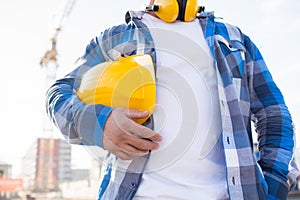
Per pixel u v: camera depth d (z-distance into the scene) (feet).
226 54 5.79
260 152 5.71
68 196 123.13
